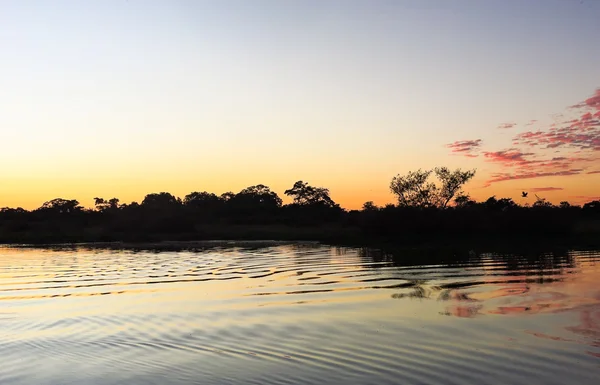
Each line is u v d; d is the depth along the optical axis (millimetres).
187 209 174125
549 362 13531
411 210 86938
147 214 146250
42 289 30953
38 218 184125
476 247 61781
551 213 77625
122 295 27422
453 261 43531
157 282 33281
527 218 77938
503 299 23359
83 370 13469
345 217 165125
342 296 25266
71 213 186125
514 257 46500
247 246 78375
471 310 20875
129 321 19906
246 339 16453
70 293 28844
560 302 22344
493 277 31453
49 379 12828
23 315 21844
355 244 75062
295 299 24625
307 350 14992
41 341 16750
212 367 13469
